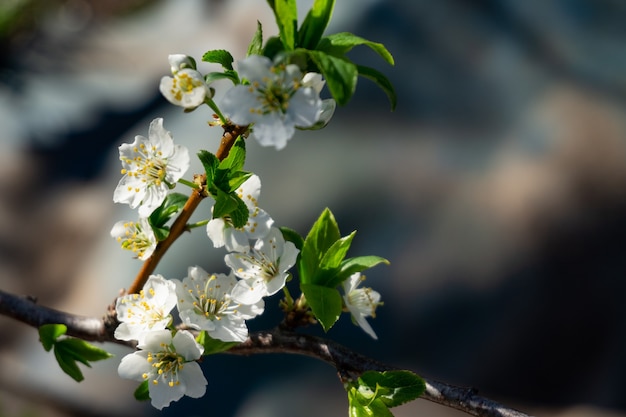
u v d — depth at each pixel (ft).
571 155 4.66
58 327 1.94
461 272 4.42
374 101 4.86
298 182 4.66
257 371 4.45
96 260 4.98
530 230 4.49
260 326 4.27
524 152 4.68
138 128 5.68
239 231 1.85
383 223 4.54
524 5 5.25
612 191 4.58
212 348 1.86
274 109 1.72
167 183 1.85
